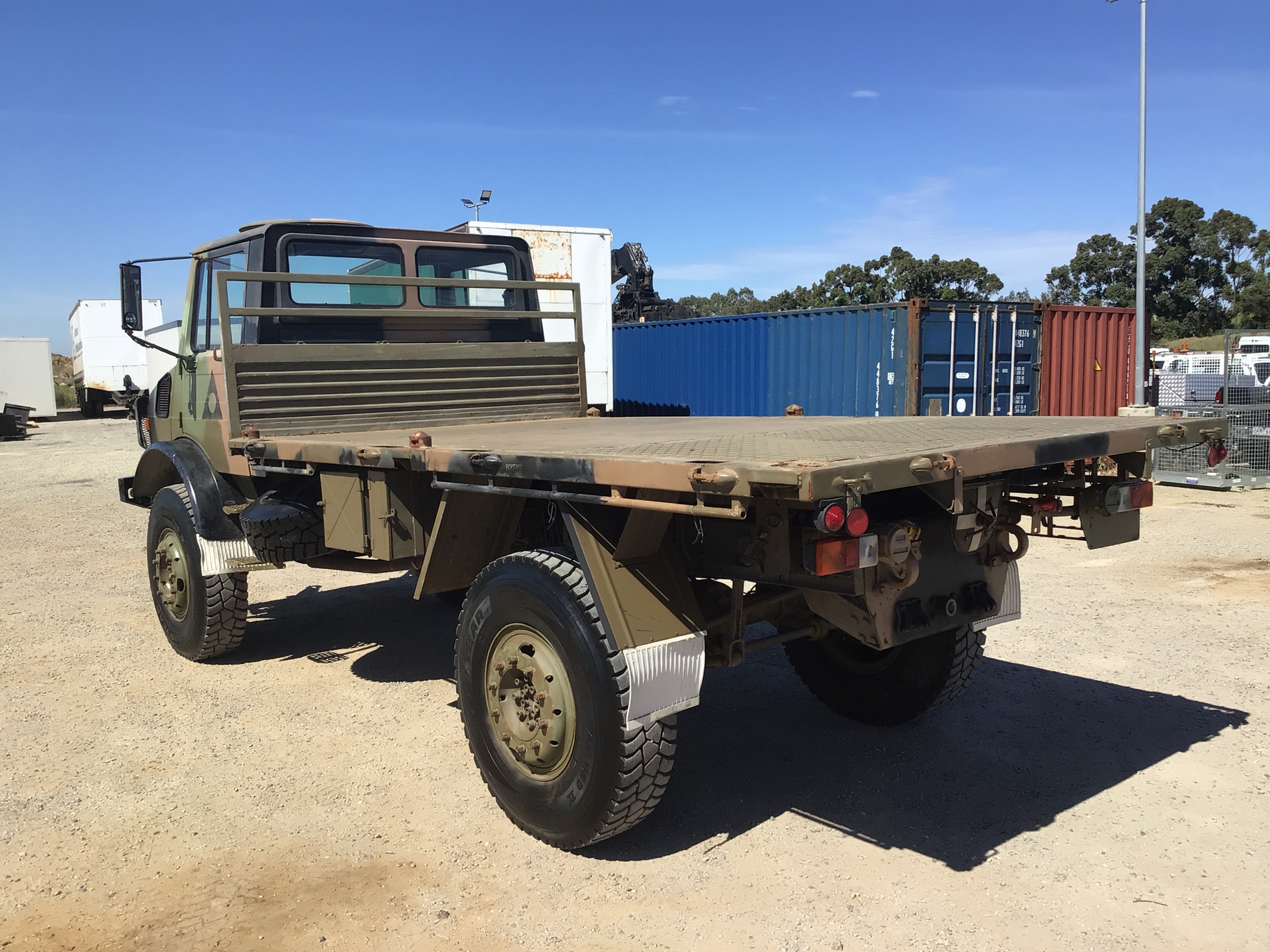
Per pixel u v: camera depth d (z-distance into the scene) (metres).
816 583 2.88
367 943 2.75
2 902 2.99
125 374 34.81
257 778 3.93
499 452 3.06
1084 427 3.36
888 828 3.42
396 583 7.87
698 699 3.08
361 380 5.03
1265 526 9.41
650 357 16.47
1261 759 3.92
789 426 4.32
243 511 4.70
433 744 4.29
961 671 4.04
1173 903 2.88
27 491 14.71
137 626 6.45
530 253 6.16
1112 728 4.32
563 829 3.19
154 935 2.80
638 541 3.05
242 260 5.17
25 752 4.21
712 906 2.93
